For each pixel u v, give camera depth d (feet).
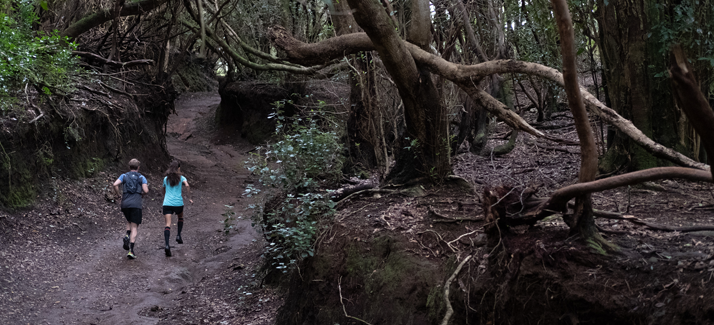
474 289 11.79
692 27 15.30
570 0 17.97
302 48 17.88
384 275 14.25
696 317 8.20
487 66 14.85
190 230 30.58
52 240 24.59
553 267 10.36
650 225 11.13
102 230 27.94
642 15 16.85
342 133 26.21
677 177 8.34
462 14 21.52
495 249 11.69
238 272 23.38
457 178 18.65
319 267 16.10
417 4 17.70
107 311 19.11
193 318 18.93
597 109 11.84
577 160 23.50
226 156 55.36
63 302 19.11
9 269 20.30
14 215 25.11
